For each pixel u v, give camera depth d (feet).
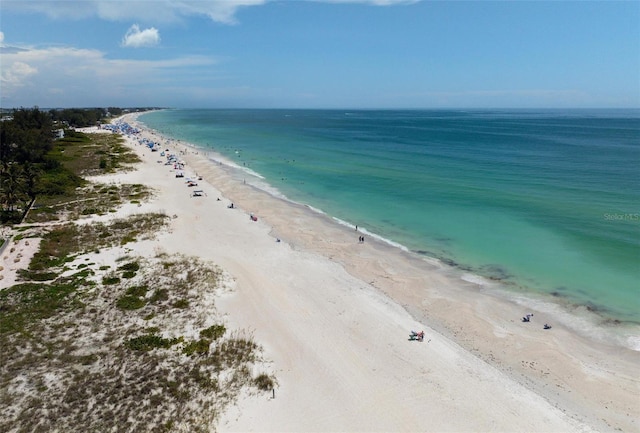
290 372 83.46
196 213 181.98
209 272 122.52
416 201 202.39
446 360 88.33
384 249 146.10
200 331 94.53
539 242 147.64
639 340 93.86
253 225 169.78
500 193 210.18
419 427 71.05
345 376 82.84
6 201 170.81
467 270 129.08
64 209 178.70
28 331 91.66
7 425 67.26
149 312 101.50
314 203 204.74
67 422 68.33
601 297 110.93
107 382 77.66
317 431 69.51
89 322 96.48
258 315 102.53
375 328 99.19
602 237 149.07
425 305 110.32
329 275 126.11
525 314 105.09
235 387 78.33
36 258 127.44
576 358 89.04
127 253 135.13
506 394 79.05
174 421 69.46
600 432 70.69
